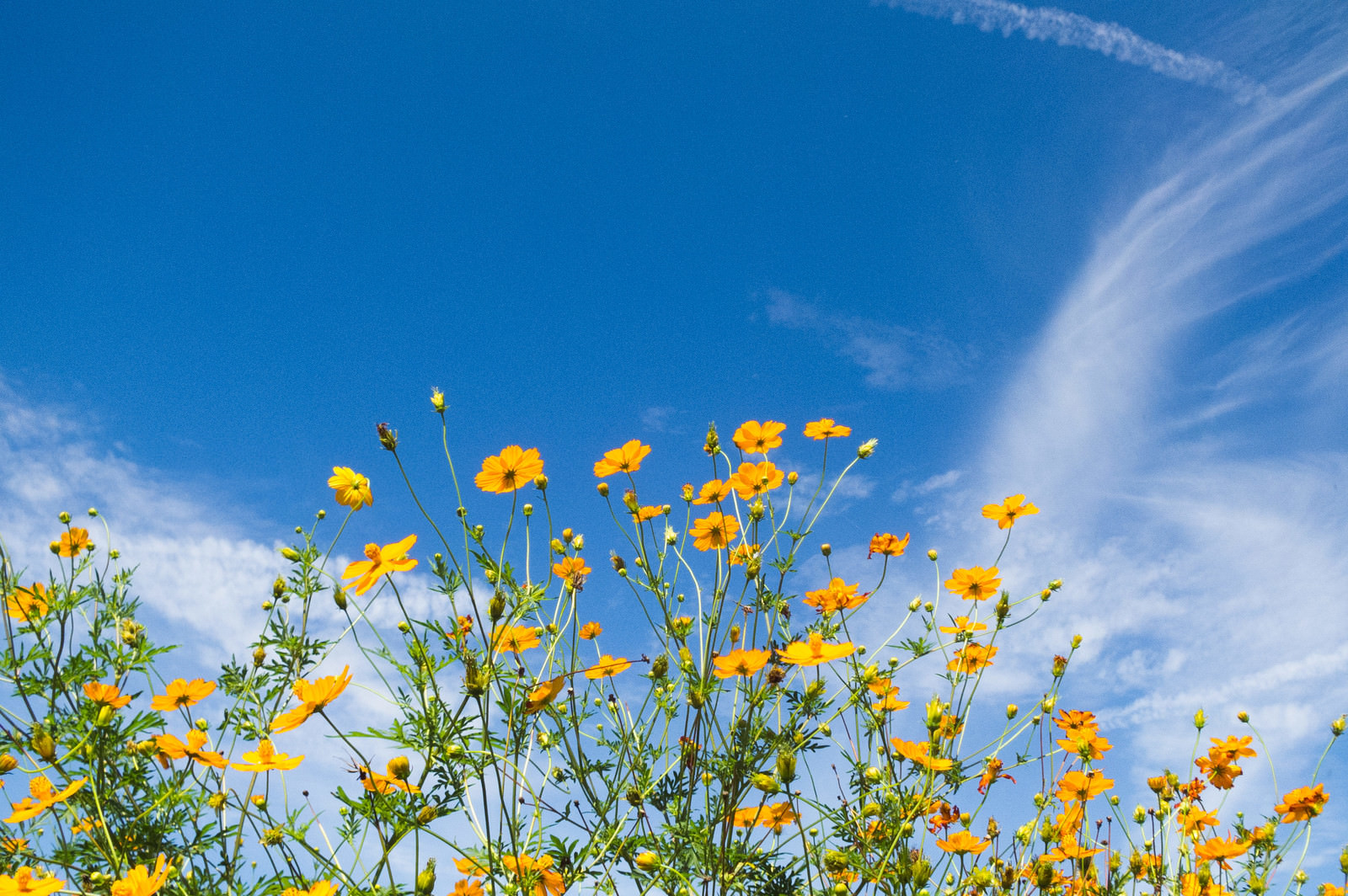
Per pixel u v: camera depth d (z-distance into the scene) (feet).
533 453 3.81
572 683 3.72
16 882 3.27
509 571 3.59
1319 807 4.23
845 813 3.93
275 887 3.52
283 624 3.82
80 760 3.47
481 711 3.41
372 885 3.43
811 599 4.18
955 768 3.98
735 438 4.29
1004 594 4.23
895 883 3.69
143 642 3.75
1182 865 4.20
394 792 3.52
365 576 3.52
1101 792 4.17
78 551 3.98
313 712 3.48
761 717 3.88
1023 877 4.02
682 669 3.89
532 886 3.45
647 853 3.55
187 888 3.46
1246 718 4.42
